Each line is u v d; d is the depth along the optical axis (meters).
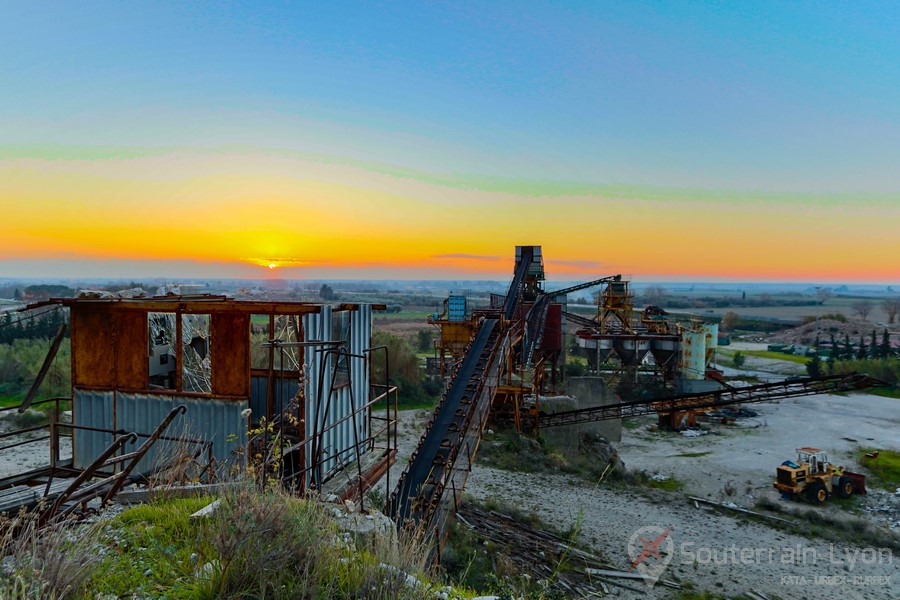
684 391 43.72
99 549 5.09
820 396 55.94
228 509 4.99
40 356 35.41
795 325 152.38
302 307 9.44
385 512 11.42
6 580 3.63
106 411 10.52
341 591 4.51
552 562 15.46
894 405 51.56
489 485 22.48
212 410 9.96
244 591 4.20
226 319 9.93
